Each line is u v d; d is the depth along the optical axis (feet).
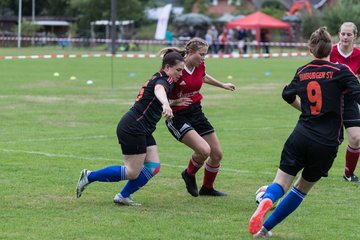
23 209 51.70
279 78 207.00
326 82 43.96
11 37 433.48
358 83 43.75
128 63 277.03
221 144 86.28
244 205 54.70
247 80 197.57
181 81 55.47
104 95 147.43
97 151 79.51
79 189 52.70
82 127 100.94
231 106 131.54
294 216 51.11
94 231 45.83
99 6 450.71
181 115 56.34
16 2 535.19
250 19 378.53
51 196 56.18
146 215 50.62
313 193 59.36
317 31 45.21
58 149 80.38
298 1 465.06
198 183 63.10
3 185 59.88
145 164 53.62
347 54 67.62
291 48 419.95
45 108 122.83
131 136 51.90
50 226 46.93
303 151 43.83
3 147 81.20
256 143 87.81
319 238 45.32
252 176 66.39
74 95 146.51
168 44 393.29
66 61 284.61
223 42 379.35
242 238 44.75
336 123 44.04
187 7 560.20
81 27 469.57
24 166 69.05
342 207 54.29
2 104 127.85
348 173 64.95
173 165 71.41
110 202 54.65
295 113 122.31
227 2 568.82
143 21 507.30
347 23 67.62
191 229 46.83
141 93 52.75
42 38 419.74
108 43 386.11
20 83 174.09
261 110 126.00
